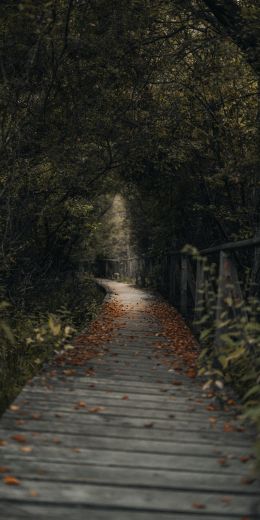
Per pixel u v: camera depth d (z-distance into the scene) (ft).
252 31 23.84
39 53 26.27
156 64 31.37
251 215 30.45
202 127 33.32
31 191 31.91
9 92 25.11
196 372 18.06
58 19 24.79
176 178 39.55
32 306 31.81
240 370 16.92
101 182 38.32
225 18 25.90
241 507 8.69
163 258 54.24
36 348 21.97
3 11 23.39
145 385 16.43
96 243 69.67
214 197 36.35
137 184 44.47
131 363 19.61
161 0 27.07
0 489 8.97
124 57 30.09
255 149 28.76
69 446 11.09
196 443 11.58
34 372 19.40
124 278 82.69
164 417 13.34
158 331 27.99
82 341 23.80
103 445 11.25
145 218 56.13
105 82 30.73
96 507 8.56
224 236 35.45
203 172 35.53
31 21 23.39
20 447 10.88
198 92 31.53
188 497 8.99
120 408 13.96
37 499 8.66
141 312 36.96
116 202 87.25
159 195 43.65
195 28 29.50
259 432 12.07
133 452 10.93
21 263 33.63
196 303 25.38
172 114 33.19
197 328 25.82
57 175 31.63
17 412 13.10
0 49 25.25
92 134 32.68
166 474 9.87
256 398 14.70
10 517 8.12
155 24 29.78
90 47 27.25
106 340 24.48
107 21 27.22
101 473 9.79
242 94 30.27
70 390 15.44
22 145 27.25
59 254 44.06
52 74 27.53
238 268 29.53
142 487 9.31
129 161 36.50
